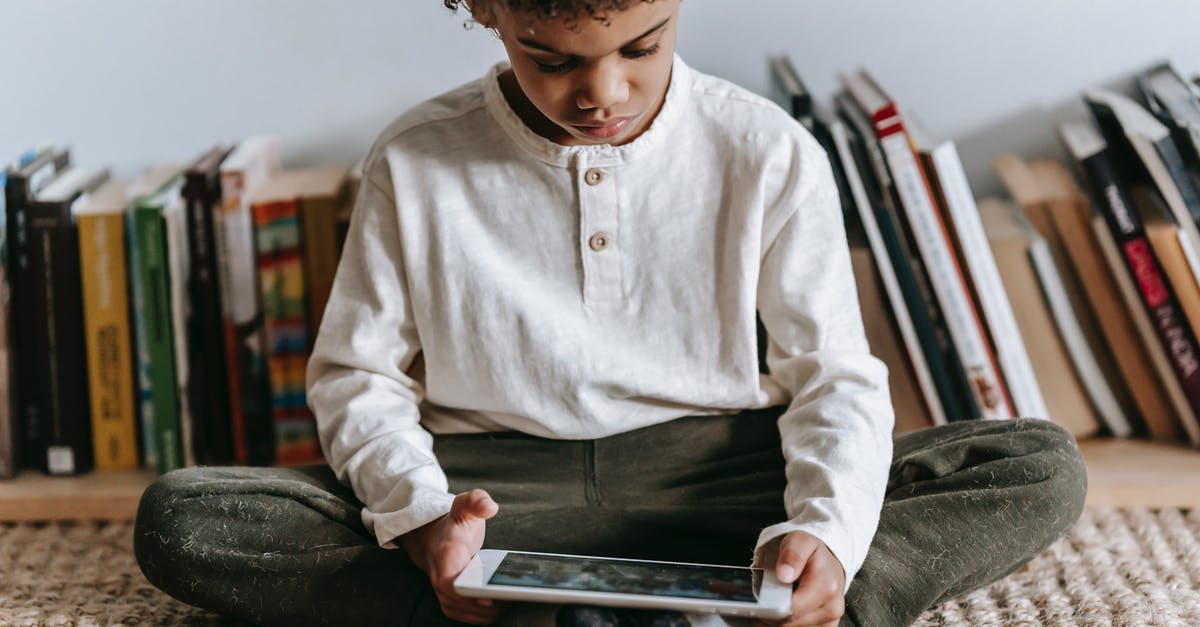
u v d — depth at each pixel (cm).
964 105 179
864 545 109
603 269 126
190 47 179
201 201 161
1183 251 156
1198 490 150
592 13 102
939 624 126
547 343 126
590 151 124
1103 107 163
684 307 127
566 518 123
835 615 106
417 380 133
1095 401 167
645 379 127
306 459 167
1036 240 165
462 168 128
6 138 181
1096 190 160
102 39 179
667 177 126
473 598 106
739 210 126
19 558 147
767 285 129
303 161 183
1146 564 137
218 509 117
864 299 161
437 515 110
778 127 128
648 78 111
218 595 115
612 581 104
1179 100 161
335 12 178
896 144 154
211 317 164
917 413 163
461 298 126
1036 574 136
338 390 127
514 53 111
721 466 128
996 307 158
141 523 117
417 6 177
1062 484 119
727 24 177
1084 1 175
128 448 168
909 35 177
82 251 163
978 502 117
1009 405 159
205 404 166
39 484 163
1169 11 175
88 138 182
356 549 115
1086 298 167
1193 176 155
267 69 180
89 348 165
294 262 163
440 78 179
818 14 176
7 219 162
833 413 120
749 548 121
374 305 128
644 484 128
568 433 128
